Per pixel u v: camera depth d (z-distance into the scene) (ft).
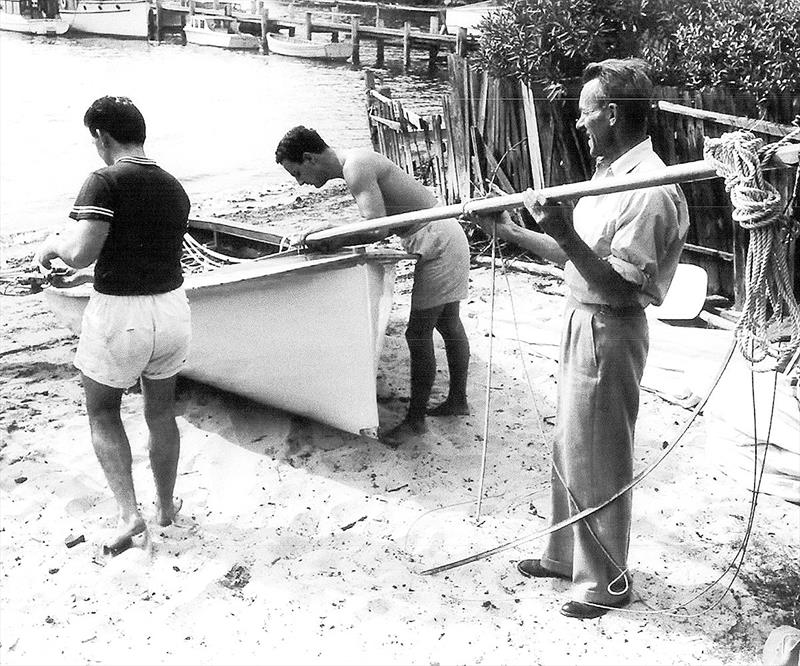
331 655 11.21
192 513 14.34
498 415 17.52
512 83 25.49
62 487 14.90
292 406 16.78
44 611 12.01
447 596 12.42
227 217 33.01
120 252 12.54
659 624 11.85
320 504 14.60
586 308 11.18
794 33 21.33
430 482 15.25
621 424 11.37
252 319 15.98
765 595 12.52
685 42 22.62
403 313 23.00
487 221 12.35
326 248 15.97
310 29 73.05
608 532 11.76
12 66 60.70
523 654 11.27
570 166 24.59
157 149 44.47
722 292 22.41
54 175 39.40
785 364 9.66
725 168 9.06
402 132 32.19
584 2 23.61
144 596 12.32
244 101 55.31
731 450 15.55
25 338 21.56
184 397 18.17
